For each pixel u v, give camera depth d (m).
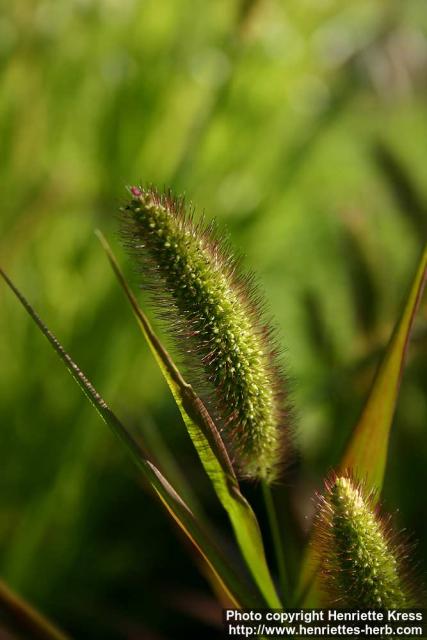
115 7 0.72
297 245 0.80
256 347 0.41
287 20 0.78
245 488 0.63
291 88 0.77
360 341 0.52
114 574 0.64
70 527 0.60
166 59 0.71
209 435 0.40
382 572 0.39
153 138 0.69
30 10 0.66
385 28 0.88
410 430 0.54
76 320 0.62
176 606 0.55
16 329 0.64
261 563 0.41
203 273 0.40
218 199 0.66
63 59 0.69
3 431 0.61
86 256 0.65
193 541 0.41
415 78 0.90
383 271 0.52
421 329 0.49
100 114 0.70
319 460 0.55
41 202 0.63
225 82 0.62
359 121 0.90
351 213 0.54
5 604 0.42
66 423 0.59
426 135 0.87
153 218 0.40
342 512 0.39
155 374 0.70
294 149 0.68
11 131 0.65
